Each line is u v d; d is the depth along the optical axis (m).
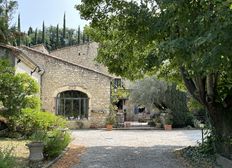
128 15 12.71
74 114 31.67
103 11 14.59
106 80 31.97
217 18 7.53
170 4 9.58
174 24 10.13
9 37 17.03
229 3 7.19
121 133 26.66
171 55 9.44
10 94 18.41
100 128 31.44
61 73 31.62
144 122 40.75
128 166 12.08
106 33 15.80
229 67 8.15
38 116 19.28
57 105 31.55
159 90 32.00
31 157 11.13
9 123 19.42
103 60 17.09
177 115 31.56
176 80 17.80
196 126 32.03
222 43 7.21
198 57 7.88
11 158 7.78
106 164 12.45
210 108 13.98
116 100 33.38
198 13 9.23
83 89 31.72
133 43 15.11
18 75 18.70
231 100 13.88
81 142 19.95
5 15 15.89
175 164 12.49
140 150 16.34
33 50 31.39
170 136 24.17
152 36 11.93
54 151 12.52
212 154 13.89
